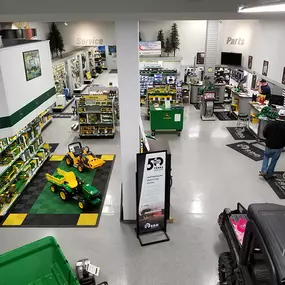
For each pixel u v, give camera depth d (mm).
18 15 3221
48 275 4301
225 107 14516
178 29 17469
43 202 6941
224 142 10305
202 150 9648
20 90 3615
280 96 10305
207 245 5508
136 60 4973
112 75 23406
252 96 11750
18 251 4285
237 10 3223
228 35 15508
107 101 10430
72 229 6004
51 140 10648
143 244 5508
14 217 6410
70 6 3152
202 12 3221
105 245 5543
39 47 4215
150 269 4988
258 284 3008
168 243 5566
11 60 3461
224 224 5383
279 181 7691
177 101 12758
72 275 3873
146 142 5762
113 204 6824
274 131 7254
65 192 6820
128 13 3178
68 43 14406
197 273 4906
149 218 5656
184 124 12227
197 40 17594
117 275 4871
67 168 8602
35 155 8516
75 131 11461
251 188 7402
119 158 9164
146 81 14969
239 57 14891
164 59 15906
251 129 11031
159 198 5574
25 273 4254
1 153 6836
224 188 7402
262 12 3250
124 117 5363
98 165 8273
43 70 4309
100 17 3543
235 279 3525
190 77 16922
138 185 5332
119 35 4801
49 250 4445
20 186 7316
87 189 6613
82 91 17922
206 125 12086
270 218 3004
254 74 13188
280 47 10320
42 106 4246
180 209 6574
